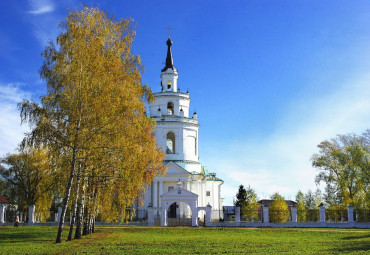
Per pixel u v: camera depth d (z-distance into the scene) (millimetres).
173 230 44031
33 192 57344
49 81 27188
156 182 66250
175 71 75750
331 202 61250
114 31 30016
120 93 27359
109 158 27891
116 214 31078
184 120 72125
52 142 27094
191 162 71062
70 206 31641
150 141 33219
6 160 59250
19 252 22141
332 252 22156
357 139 61188
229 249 24156
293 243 28266
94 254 21422
